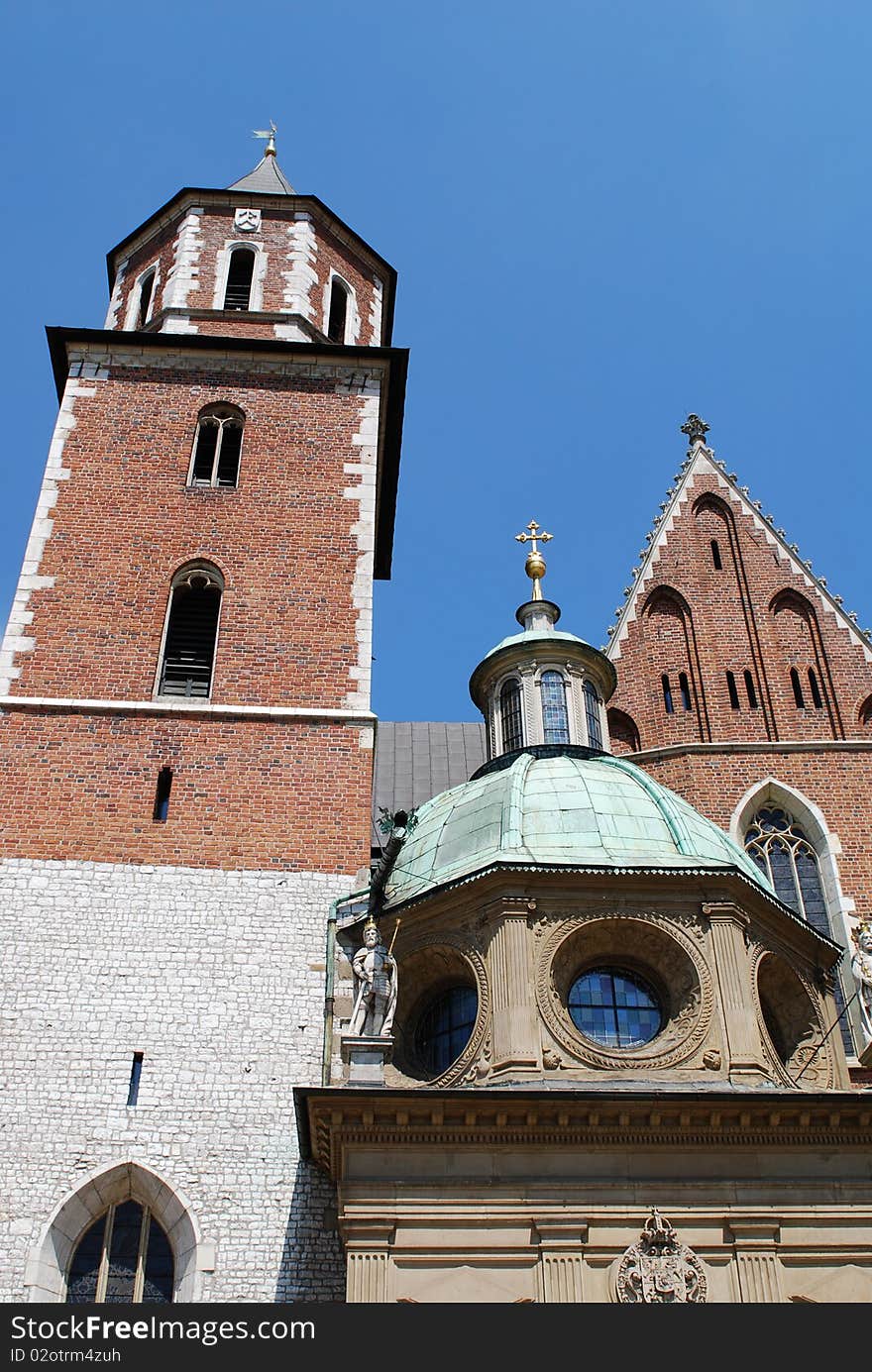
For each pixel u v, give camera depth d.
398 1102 19.53
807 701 34.75
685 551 37.78
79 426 31.98
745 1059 21.17
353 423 32.81
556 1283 18.52
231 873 25.11
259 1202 21.38
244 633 28.75
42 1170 21.34
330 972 23.94
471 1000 22.70
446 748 42.47
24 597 28.69
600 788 25.78
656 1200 19.20
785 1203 19.30
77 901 24.44
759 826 32.66
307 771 26.67
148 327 35.56
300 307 35.59
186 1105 22.27
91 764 26.31
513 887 22.64
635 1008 22.34
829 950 25.00
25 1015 22.94
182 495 30.89
